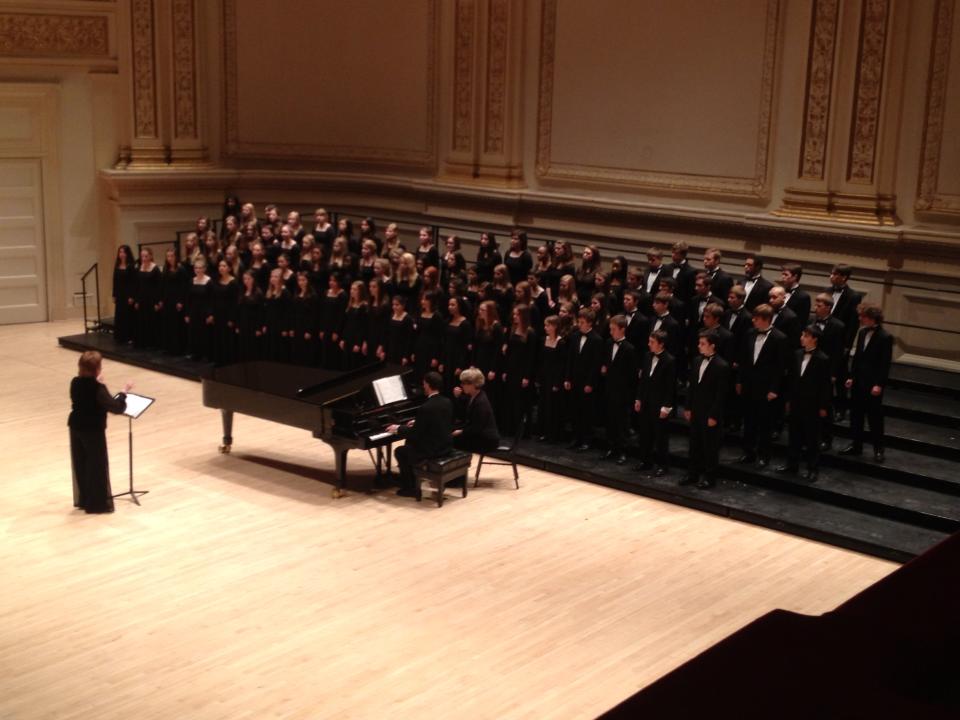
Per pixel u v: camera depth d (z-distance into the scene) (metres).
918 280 12.80
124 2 17.62
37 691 7.29
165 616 8.40
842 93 13.17
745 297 12.05
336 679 7.48
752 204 14.33
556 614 8.48
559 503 10.80
